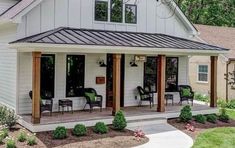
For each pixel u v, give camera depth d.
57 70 16.58
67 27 16.66
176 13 20.00
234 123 17.09
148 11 19.27
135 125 15.48
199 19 38.91
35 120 13.48
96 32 17.08
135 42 16.19
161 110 16.94
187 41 19.52
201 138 13.80
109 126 14.83
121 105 18.69
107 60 18.09
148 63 19.56
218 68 25.78
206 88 26.81
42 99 15.81
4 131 12.99
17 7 17.00
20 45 13.60
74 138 12.81
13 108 15.81
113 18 18.12
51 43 13.43
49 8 16.02
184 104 19.94
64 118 14.73
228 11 38.91
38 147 11.64
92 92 17.16
